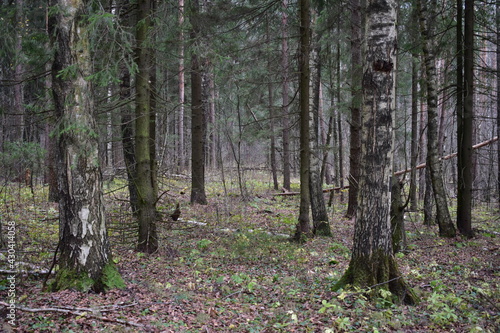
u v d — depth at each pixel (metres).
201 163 15.34
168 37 9.98
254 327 4.94
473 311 5.54
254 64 12.17
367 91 6.01
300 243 10.14
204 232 10.77
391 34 5.87
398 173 16.22
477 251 9.63
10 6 9.23
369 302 5.72
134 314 5.07
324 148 15.41
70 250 5.73
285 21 13.64
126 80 10.52
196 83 15.35
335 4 12.65
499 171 17.22
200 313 5.22
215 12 10.88
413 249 9.84
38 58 9.40
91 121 5.75
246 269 7.81
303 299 5.99
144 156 8.55
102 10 5.94
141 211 8.57
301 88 10.44
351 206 14.19
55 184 13.46
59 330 4.38
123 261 7.71
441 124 16.64
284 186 21.47
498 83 15.14
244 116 21.27
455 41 12.29
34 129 14.47
